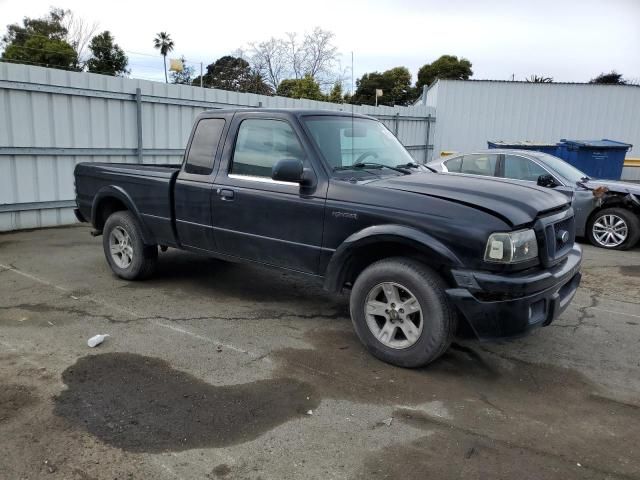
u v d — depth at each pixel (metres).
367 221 3.93
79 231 8.97
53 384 3.56
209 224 5.00
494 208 3.61
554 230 3.90
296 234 4.36
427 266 3.79
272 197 4.47
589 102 17.44
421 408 3.38
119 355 4.05
